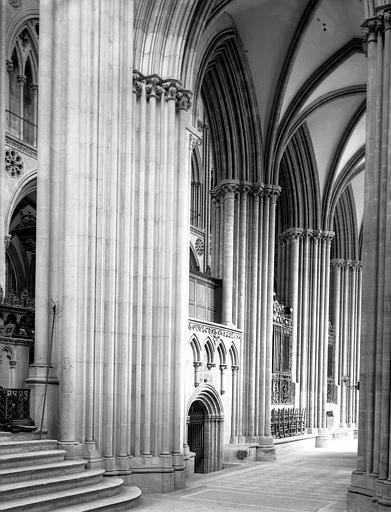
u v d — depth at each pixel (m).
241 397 25.17
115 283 16.47
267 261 26.81
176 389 17.50
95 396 15.74
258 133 26.62
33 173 28.59
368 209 14.04
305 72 27.08
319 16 24.69
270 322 26.62
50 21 16.56
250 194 26.77
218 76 25.70
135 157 17.62
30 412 15.45
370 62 14.30
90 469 14.93
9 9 27.61
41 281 15.96
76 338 15.66
